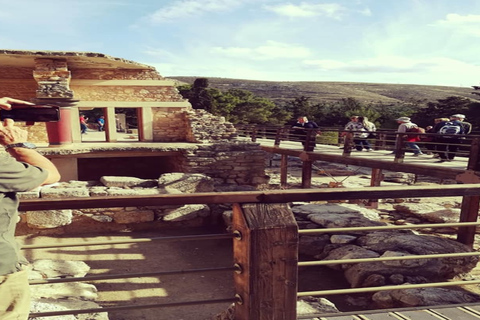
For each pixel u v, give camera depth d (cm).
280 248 214
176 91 1681
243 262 216
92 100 1586
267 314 215
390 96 12394
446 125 1188
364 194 234
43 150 1295
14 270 166
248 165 1513
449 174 937
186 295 721
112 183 1157
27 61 1406
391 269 695
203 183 1212
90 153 1379
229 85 13200
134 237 1039
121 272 815
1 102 192
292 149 1634
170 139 1691
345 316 277
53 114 204
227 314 321
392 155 1335
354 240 828
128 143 1563
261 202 220
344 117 5300
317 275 767
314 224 917
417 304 587
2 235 163
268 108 5934
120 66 1549
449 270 739
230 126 1619
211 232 1099
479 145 872
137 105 1639
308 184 1549
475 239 1002
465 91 13062
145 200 201
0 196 158
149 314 639
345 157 1300
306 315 276
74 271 725
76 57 1326
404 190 241
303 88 13175
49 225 1000
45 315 214
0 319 156
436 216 1149
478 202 873
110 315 630
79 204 195
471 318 278
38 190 1033
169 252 940
